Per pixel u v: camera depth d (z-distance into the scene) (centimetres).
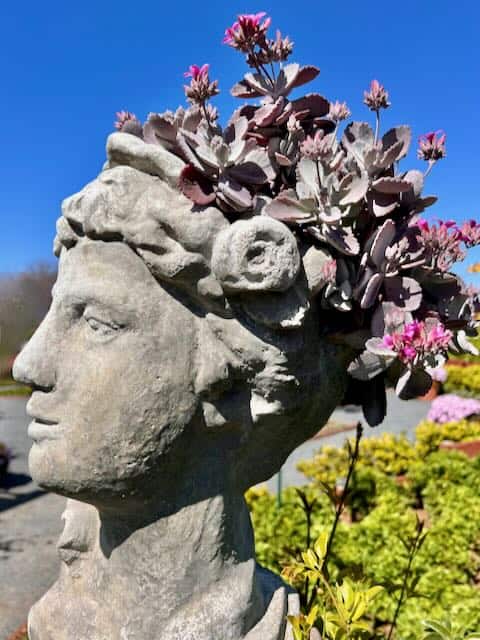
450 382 1413
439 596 339
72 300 121
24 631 408
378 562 366
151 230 115
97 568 137
